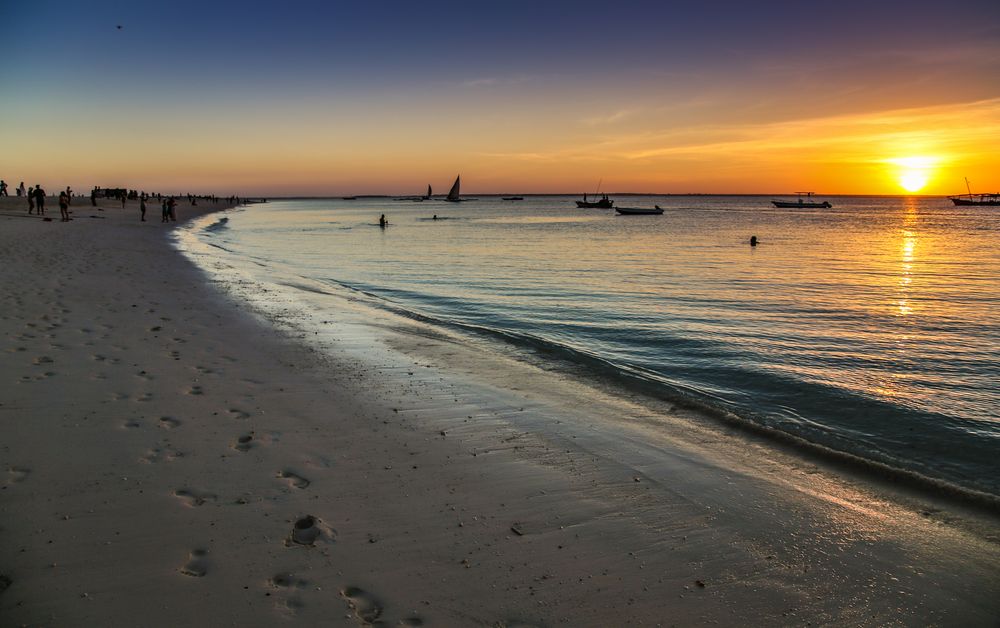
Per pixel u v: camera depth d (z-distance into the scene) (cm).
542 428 698
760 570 429
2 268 1551
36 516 425
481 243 4406
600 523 482
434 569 402
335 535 433
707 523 493
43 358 790
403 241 4597
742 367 1055
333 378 838
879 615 384
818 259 3225
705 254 3516
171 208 5378
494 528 462
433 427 677
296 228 6444
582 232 5978
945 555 462
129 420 611
